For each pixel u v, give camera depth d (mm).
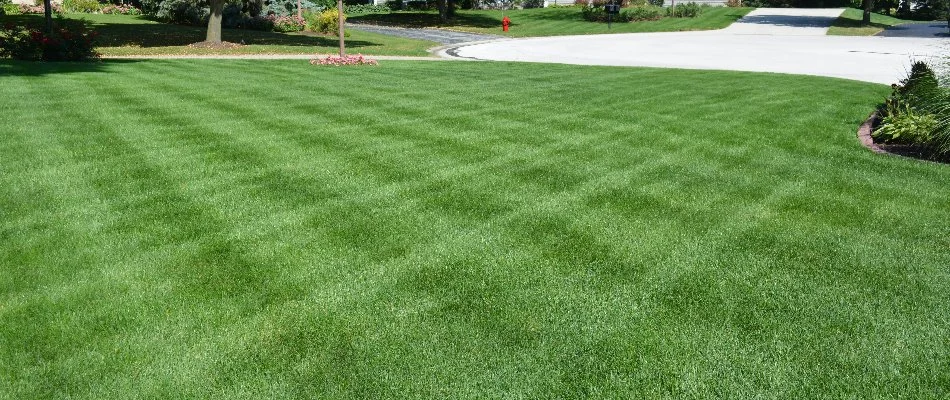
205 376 2900
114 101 9422
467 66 16562
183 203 5055
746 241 4453
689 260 4125
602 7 42188
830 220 4891
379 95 10711
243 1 30922
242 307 3473
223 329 3262
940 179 6043
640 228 4660
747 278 3879
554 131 7910
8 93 9844
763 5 52031
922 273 3975
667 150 6992
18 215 4742
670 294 3664
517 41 29250
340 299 3572
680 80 13727
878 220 4906
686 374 2924
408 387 2830
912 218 4961
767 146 7266
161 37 23906
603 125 8336
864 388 2836
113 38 22641
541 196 5340
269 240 4359
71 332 3225
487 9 48594
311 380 2873
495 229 4605
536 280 3820
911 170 6352
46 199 5098
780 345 3156
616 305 3531
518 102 10211
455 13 42938
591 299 3594
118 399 2744
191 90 10711
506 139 7414
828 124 8578
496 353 3078
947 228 4758
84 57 15711
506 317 3400
